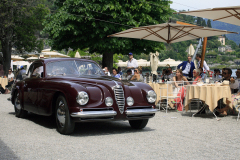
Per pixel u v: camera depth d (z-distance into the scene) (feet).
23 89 22.97
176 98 29.68
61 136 17.11
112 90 17.67
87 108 16.70
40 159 12.28
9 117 24.72
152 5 63.05
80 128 20.03
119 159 12.35
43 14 108.78
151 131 19.02
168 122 22.89
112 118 17.54
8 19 99.35
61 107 17.69
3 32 100.68
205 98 25.04
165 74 47.32
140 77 36.63
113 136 17.28
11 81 54.13
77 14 57.82
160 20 65.46
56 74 20.83
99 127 20.54
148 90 19.24
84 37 58.13
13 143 15.15
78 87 16.97
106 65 63.77
